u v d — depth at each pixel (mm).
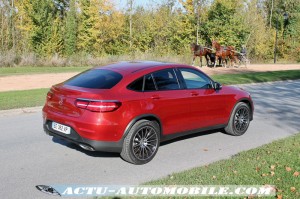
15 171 5590
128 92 5863
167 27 48281
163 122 6359
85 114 5574
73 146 7004
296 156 6125
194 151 6871
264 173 5281
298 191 4633
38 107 10766
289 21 59500
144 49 47625
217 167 5582
